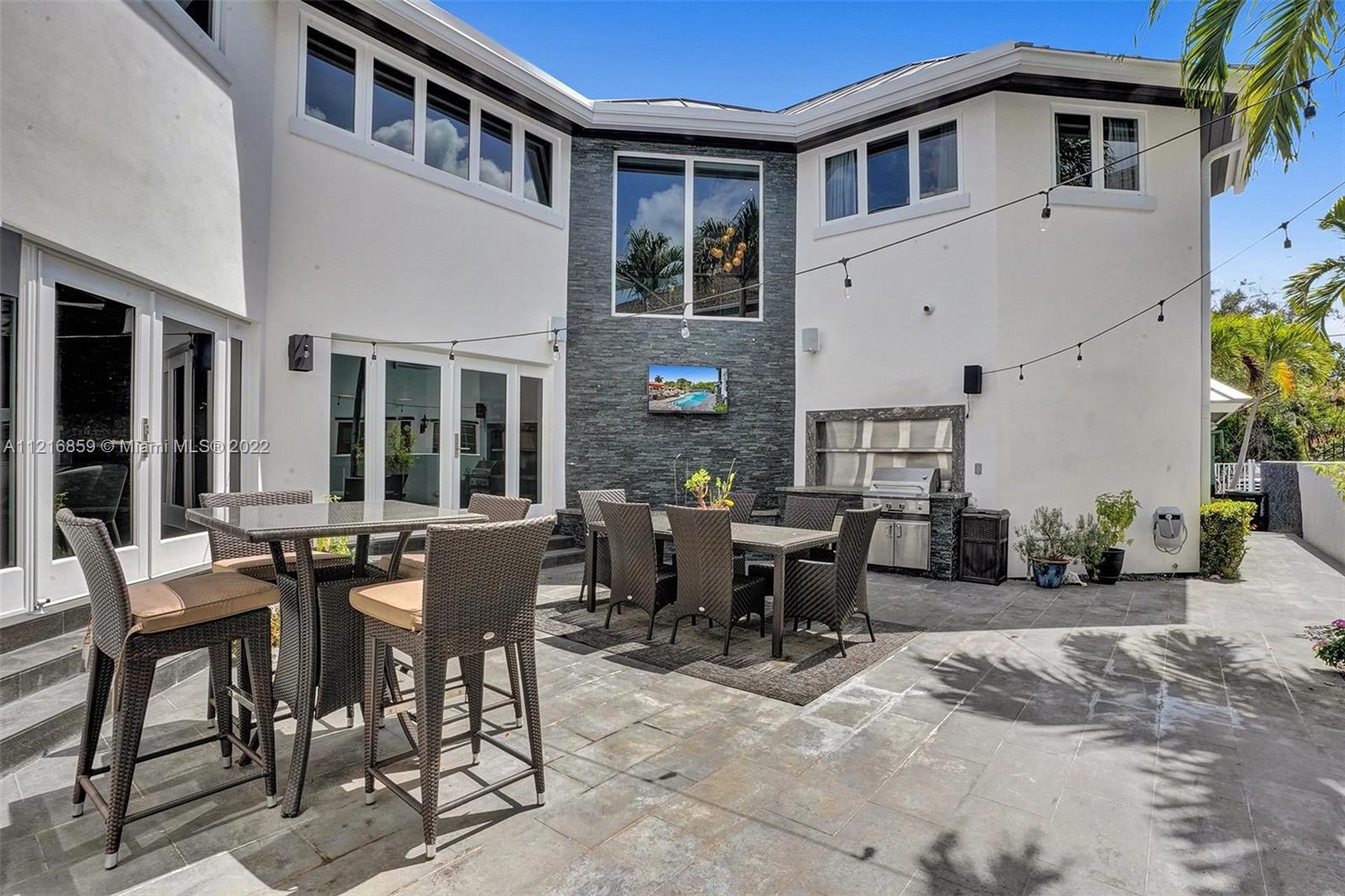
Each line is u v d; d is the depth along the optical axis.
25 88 3.22
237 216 5.18
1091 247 7.49
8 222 3.15
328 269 6.23
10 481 3.29
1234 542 7.43
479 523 2.90
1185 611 5.94
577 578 7.12
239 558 3.39
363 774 2.83
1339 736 3.32
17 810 2.53
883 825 2.51
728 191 9.02
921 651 4.71
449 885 2.14
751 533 5.16
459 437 7.48
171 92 4.33
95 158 3.66
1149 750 3.17
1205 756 3.11
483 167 7.75
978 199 7.56
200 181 4.68
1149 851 2.37
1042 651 4.74
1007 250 7.42
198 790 2.71
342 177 6.36
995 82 7.36
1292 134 4.39
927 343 7.88
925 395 7.88
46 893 2.07
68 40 3.46
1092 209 7.51
